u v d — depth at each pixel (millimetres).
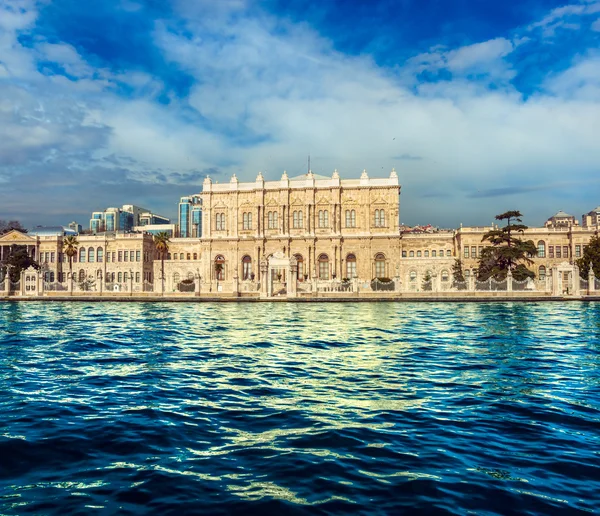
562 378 17703
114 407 13977
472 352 23703
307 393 15547
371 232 101625
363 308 58812
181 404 14273
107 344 27109
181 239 121375
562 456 10203
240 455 10281
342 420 12648
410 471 9422
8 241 118000
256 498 8312
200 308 59906
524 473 9344
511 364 20438
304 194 103312
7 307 62156
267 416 13008
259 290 84062
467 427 12078
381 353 23547
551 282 75438
